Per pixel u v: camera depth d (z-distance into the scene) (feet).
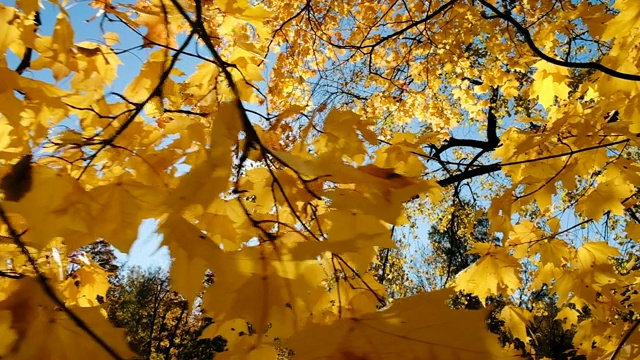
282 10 6.32
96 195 0.90
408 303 0.73
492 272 2.68
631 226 2.69
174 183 1.16
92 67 1.61
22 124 1.28
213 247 0.84
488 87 6.09
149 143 1.33
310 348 0.67
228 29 1.76
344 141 1.26
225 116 0.84
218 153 0.80
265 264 0.87
